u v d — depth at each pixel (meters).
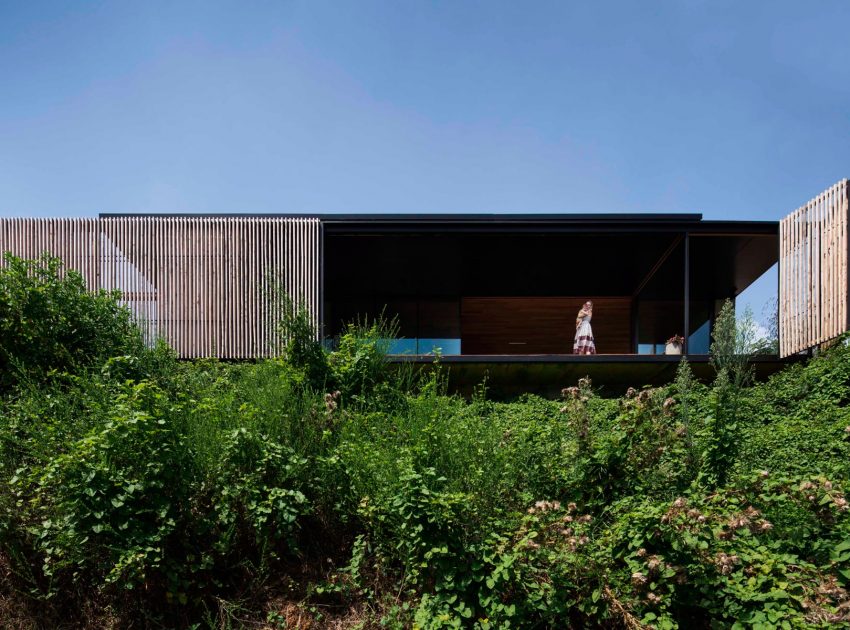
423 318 14.48
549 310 16.09
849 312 10.02
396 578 4.73
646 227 11.95
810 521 4.44
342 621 4.54
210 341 11.74
